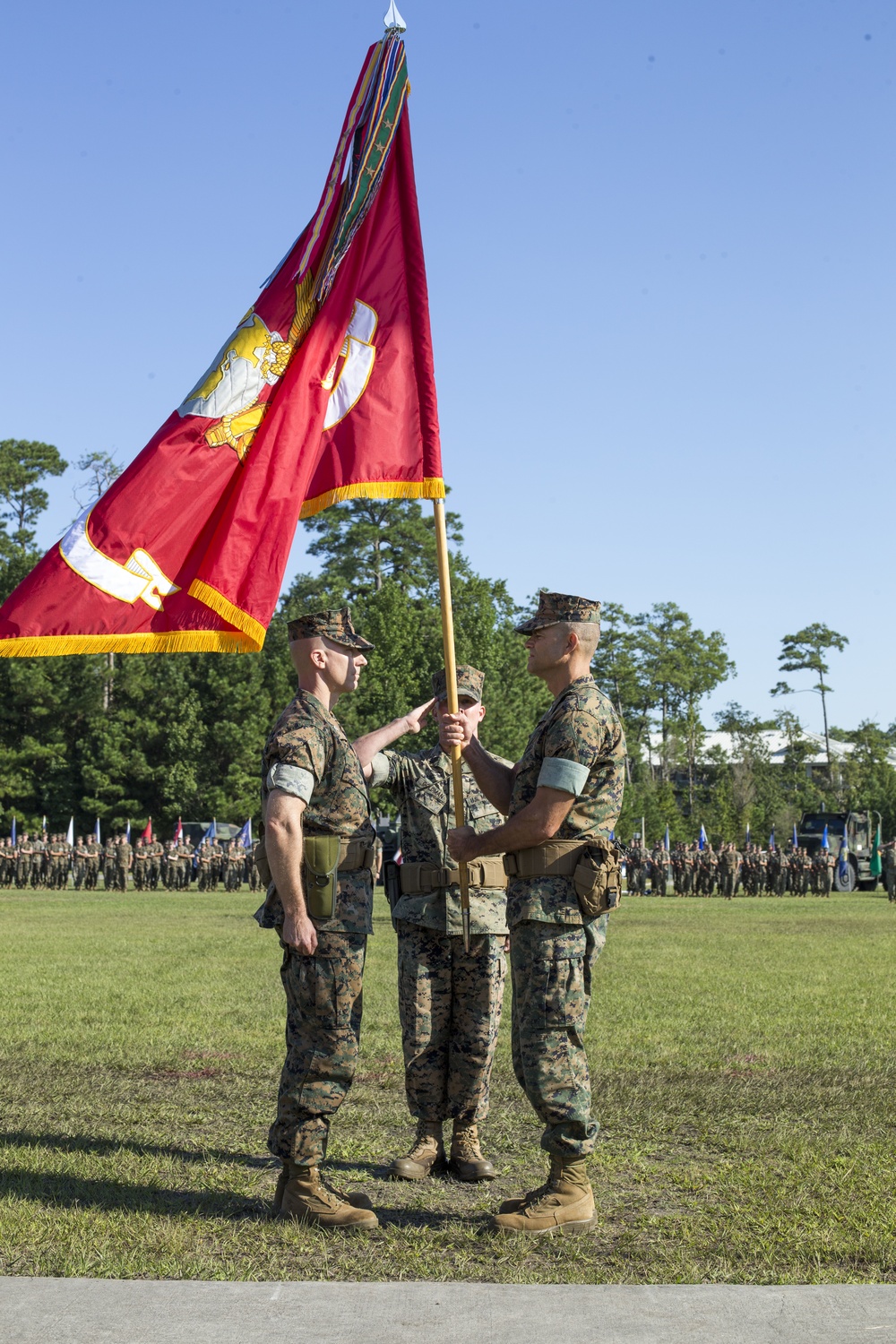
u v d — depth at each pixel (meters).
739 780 90.00
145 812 65.19
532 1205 4.57
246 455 5.56
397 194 6.18
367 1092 7.37
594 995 11.91
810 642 115.00
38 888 42.59
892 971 14.33
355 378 5.99
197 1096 7.09
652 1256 4.25
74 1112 6.61
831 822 49.91
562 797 4.57
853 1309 3.27
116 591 5.33
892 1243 4.37
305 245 5.86
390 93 6.08
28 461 86.31
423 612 62.38
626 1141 6.11
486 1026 5.73
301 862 4.61
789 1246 4.36
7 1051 8.39
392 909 5.95
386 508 75.50
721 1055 8.49
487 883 5.84
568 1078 4.56
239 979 12.94
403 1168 5.54
